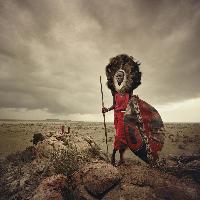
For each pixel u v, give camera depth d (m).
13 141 6.65
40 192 2.38
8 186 3.06
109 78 3.22
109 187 2.36
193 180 2.78
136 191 2.31
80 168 2.79
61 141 3.88
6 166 3.78
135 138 2.95
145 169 2.65
